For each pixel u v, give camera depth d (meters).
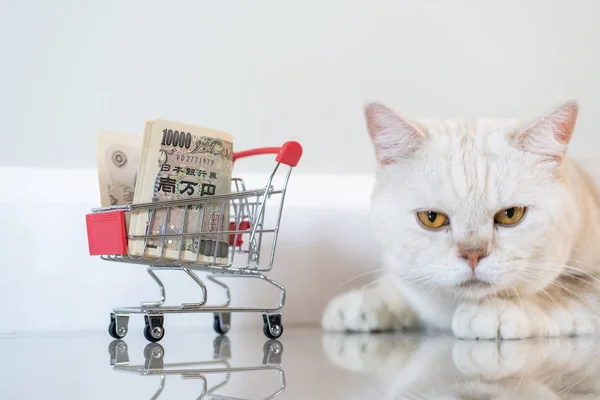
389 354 1.13
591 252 1.42
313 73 1.78
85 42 1.68
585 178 1.53
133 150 1.39
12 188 1.62
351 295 1.53
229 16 1.74
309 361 1.07
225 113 1.75
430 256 1.31
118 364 1.07
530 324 1.28
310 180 1.76
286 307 1.71
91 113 1.68
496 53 1.85
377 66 1.81
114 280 1.63
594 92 1.84
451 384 0.84
